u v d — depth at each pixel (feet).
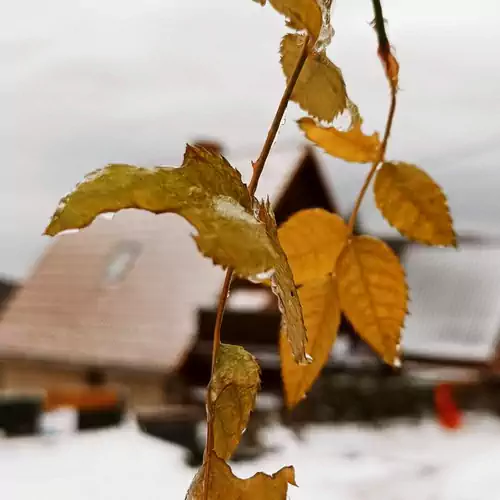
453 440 13.84
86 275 24.06
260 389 0.57
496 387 20.61
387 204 0.82
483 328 22.82
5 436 10.46
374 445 12.82
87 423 11.25
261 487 0.57
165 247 22.94
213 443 0.56
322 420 15.03
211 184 0.50
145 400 18.62
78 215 0.45
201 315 18.78
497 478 9.87
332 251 0.80
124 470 8.77
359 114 0.73
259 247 0.47
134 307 21.16
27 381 21.84
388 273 0.81
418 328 23.90
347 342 18.42
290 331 0.51
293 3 0.62
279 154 21.53
